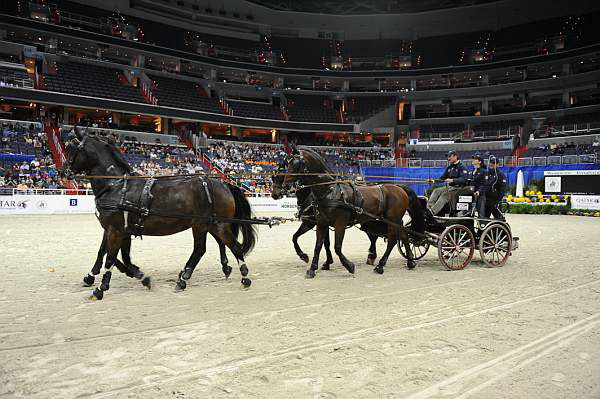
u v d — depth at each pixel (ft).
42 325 16.37
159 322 16.84
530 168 108.68
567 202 96.94
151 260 31.89
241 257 23.66
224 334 15.51
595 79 140.46
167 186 22.59
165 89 142.72
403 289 23.09
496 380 12.06
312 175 26.32
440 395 11.16
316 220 27.37
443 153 140.97
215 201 23.43
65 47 135.13
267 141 154.40
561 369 12.85
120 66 136.56
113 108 119.34
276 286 23.59
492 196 31.63
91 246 38.14
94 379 11.84
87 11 143.54
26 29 120.98
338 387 11.51
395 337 15.39
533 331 16.19
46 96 108.88
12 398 10.74
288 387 11.48
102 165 22.35
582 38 152.25
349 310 18.79
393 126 161.99
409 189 30.71
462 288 23.41
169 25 161.38
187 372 12.34
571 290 23.03
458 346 14.58
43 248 36.78
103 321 16.92
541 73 156.46
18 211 74.23
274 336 15.35
